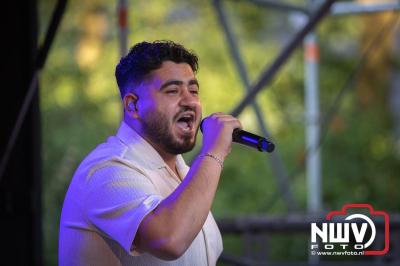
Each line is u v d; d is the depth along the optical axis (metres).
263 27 23.59
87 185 3.97
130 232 3.70
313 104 12.31
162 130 4.09
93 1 22.69
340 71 22.14
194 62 4.17
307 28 7.63
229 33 10.76
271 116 21.36
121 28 8.12
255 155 19.72
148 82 4.07
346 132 19.36
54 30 6.30
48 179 18.41
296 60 22.27
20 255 6.86
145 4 22.67
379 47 21.69
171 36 22.69
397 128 20.94
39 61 6.42
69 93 21.25
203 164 3.86
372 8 10.95
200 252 4.21
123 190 3.85
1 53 6.73
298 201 17.52
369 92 21.61
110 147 4.16
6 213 6.83
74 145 19.30
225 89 22.11
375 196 18.38
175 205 3.66
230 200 18.92
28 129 6.87
